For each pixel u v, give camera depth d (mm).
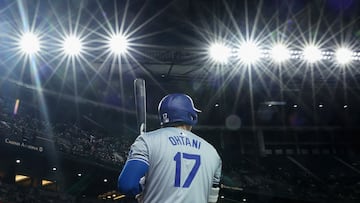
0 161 18203
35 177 19266
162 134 2533
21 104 20328
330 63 19516
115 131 23547
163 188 2391
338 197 23656
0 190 17000
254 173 25156
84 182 20812
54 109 21781
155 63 19469
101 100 22984
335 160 26453
